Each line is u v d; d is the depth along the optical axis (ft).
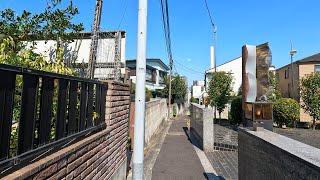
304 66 65.67
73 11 15.40
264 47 12.17
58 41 15.38
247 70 12.35
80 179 8.73
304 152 6.73
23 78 5.94
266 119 10.85
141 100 10.93
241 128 12.10
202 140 26.48
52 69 11.00
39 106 7.07
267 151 8.45
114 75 26.89
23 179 5.42
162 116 56.80
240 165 12.26
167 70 124.67
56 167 6.97
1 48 9.20
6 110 5.35
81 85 9.50
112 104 13.25
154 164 20.62
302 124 52.65
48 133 7.04
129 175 17.08
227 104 59.31
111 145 12.94
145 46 11.12
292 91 69.15
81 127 9.48
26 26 13.48
